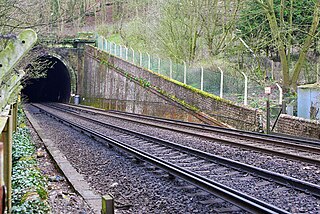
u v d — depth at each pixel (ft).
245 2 103.65
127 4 170.40
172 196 26.37
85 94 188.85
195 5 116.78
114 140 50.01
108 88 156.66
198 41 126.41
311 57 104.37
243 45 108.68
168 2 124.77
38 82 234.38
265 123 73.10
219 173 32.76
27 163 34.50
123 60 144.05
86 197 26.18
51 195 26.81
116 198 26.76
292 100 83.66
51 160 41.98
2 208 9.66
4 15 34.76
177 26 123.85
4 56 11.71
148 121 94.79
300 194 25.71
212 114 87.71
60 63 200.64
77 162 40.93
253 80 97.96
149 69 124.98
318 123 59.00
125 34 170.81
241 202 22.06
